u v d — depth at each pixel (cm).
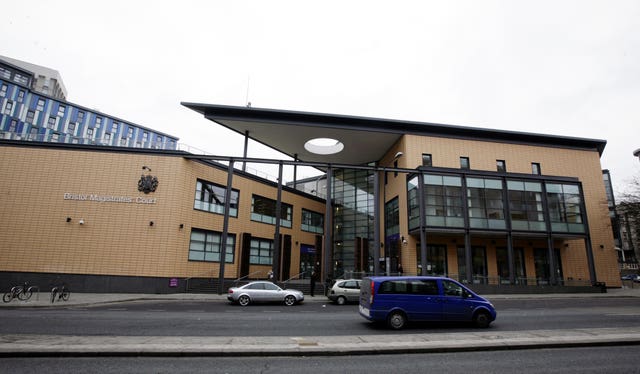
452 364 718
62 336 909
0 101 6009
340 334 1020
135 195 2419
